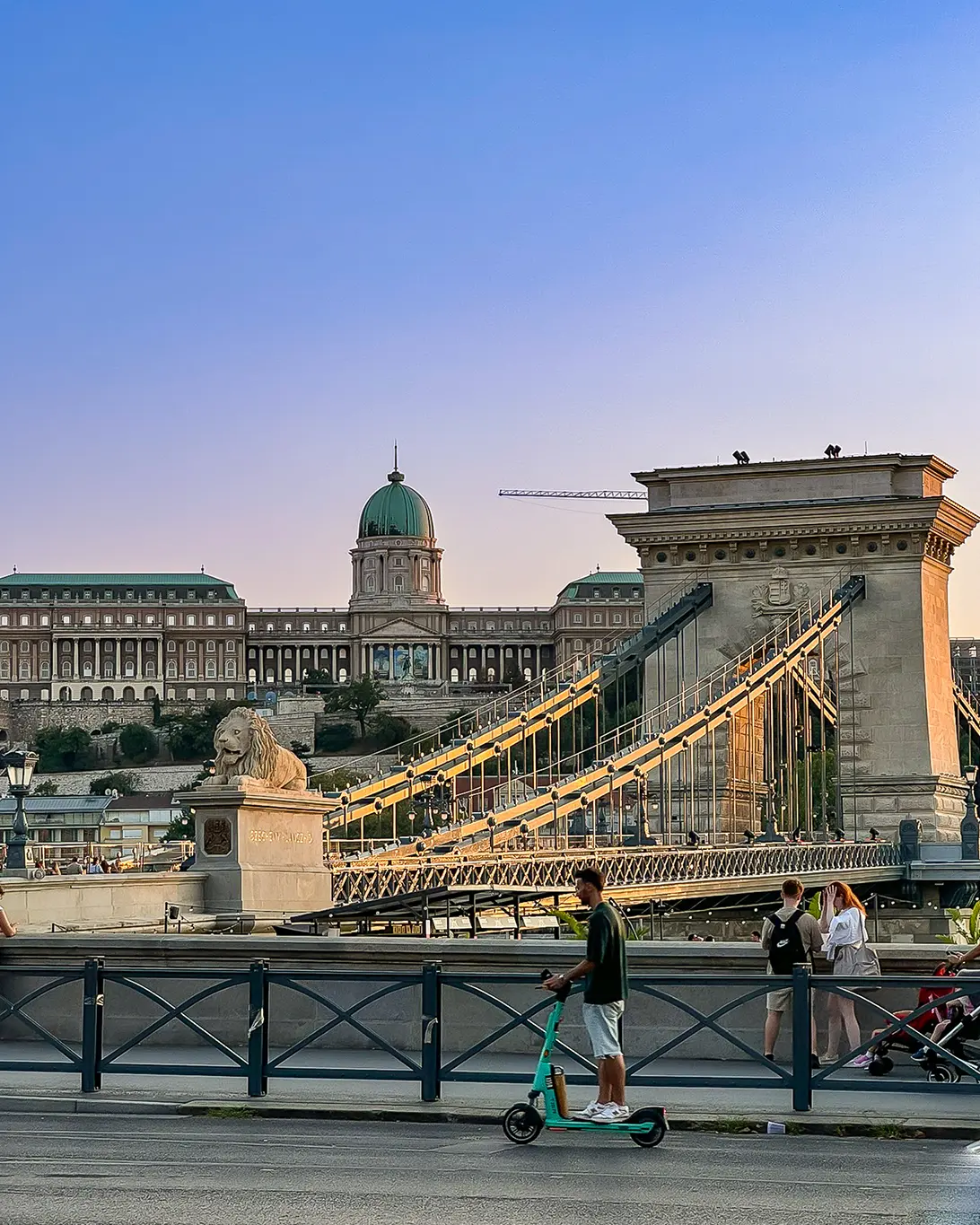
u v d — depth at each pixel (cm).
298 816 5353
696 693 11306
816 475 12312
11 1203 1842
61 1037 3052
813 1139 2262
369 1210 1817
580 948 2794
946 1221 1770
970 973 2745
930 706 11938
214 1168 2039
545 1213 1802
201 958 2988
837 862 9994
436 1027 2442
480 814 8356
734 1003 2373
